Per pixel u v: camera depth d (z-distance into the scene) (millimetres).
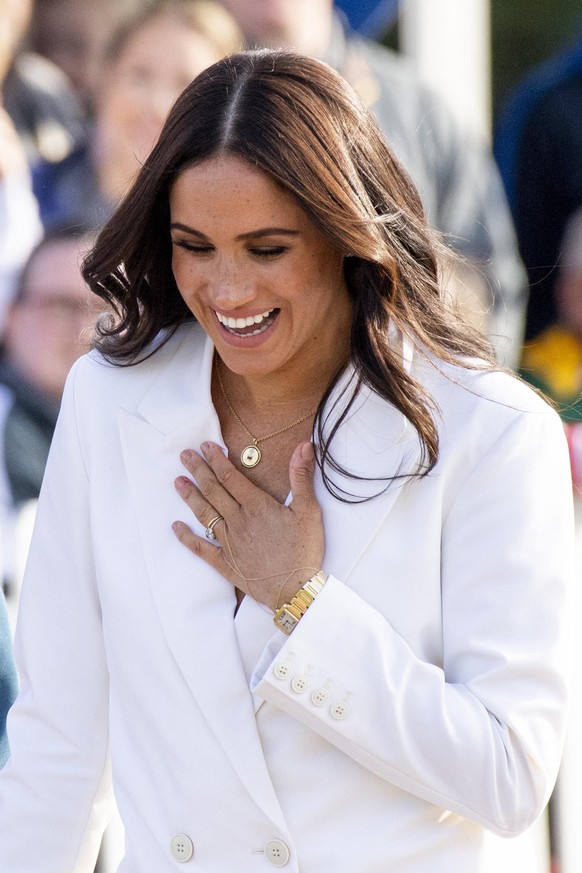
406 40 17031
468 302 9367
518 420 6848
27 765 7613
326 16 16438
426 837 6781
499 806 6520
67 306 15016
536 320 17922
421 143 16750
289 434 7273
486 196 17219
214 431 7297
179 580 7000
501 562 6676
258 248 6465
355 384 7012
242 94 6422
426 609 6785
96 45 15234
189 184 6395
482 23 17547
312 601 6629
